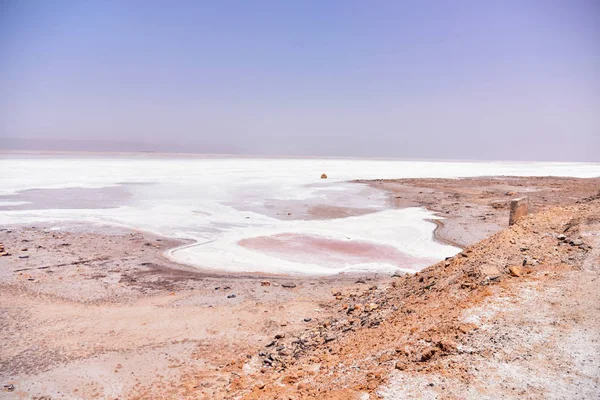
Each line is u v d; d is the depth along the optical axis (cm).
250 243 1519
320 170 6034
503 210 2233
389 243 1535
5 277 1083
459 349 468
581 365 405
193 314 884
